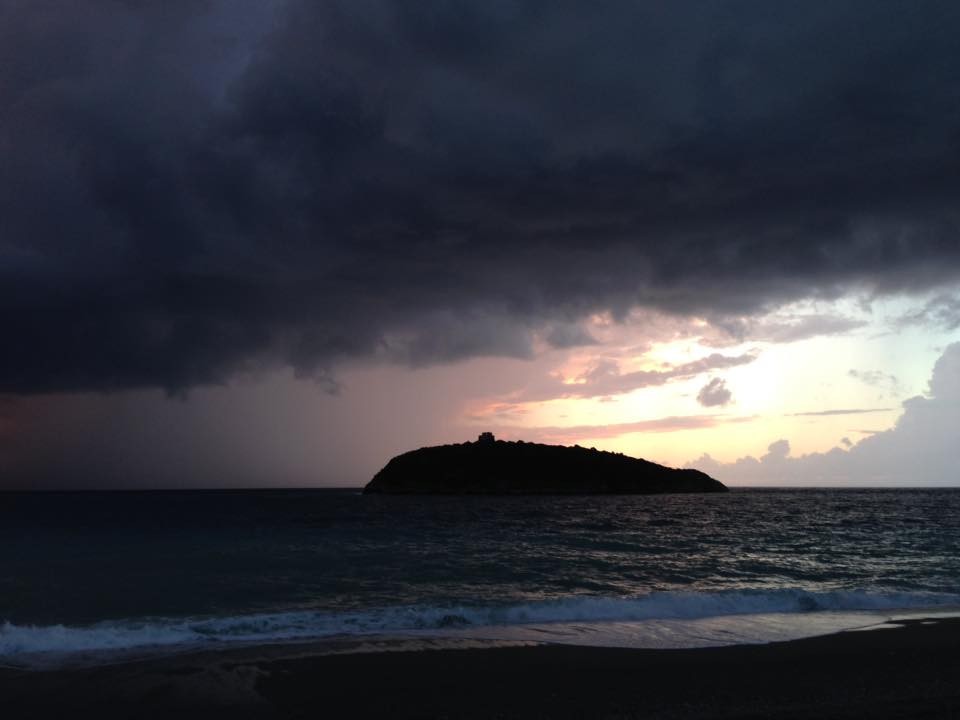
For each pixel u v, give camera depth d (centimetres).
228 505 10381
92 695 872
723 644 1177
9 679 940
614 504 10631
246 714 806
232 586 1925
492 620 1414
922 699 852
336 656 1070
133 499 15150
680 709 820
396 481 18200
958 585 1970
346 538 3706
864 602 1630
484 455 18775
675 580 2078
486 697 870
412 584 1966
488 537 3784
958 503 10906
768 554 2844
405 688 905
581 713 806
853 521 5550
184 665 1012
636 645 1166
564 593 1827
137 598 1738
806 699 854
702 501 12188
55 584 1966
